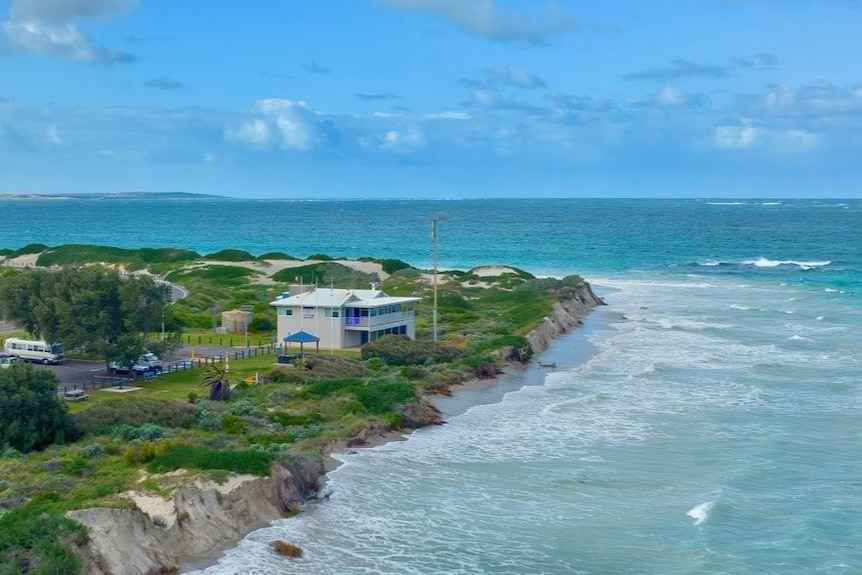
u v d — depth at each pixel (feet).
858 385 235.61
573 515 137.90
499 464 164.14
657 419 198.49
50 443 155.74
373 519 134.92
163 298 241.55
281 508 136.36
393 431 185.47
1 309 286.87
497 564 119.44
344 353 264.31
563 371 256.32
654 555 122.72
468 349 266.77
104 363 241.76
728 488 149.18
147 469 136.98
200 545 121.29
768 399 218.79
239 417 179.73
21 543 105.91
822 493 147.54
